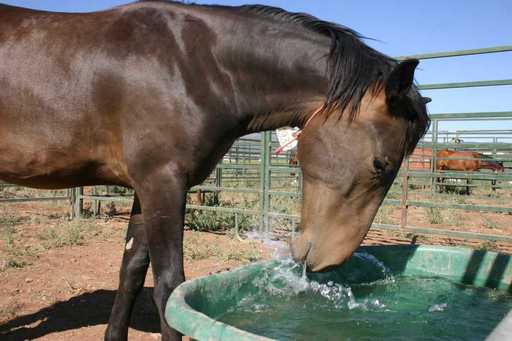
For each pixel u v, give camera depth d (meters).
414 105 2.01
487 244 5.73
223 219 6.69
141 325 3.20
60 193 9.51
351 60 2.07
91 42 2.34
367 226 2.11
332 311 2.18
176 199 2.23
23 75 2.34
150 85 2.21
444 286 2.64
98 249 5.34
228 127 2.33
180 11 2.36
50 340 2.92
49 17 2.49
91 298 3.72
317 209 2.11
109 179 2.52
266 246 5.48
